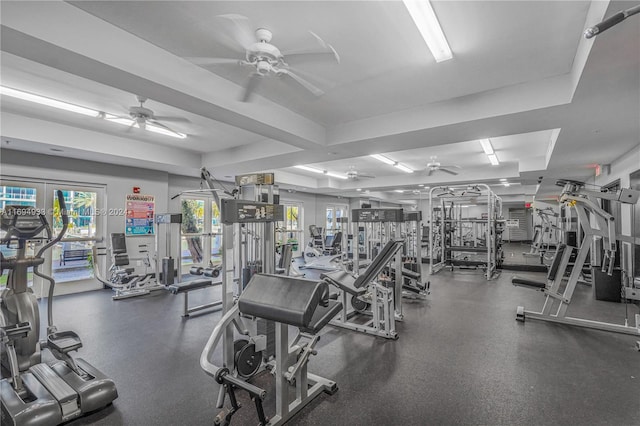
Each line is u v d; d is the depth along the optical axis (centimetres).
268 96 352
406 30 231
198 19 221
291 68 279
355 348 315
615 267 523
